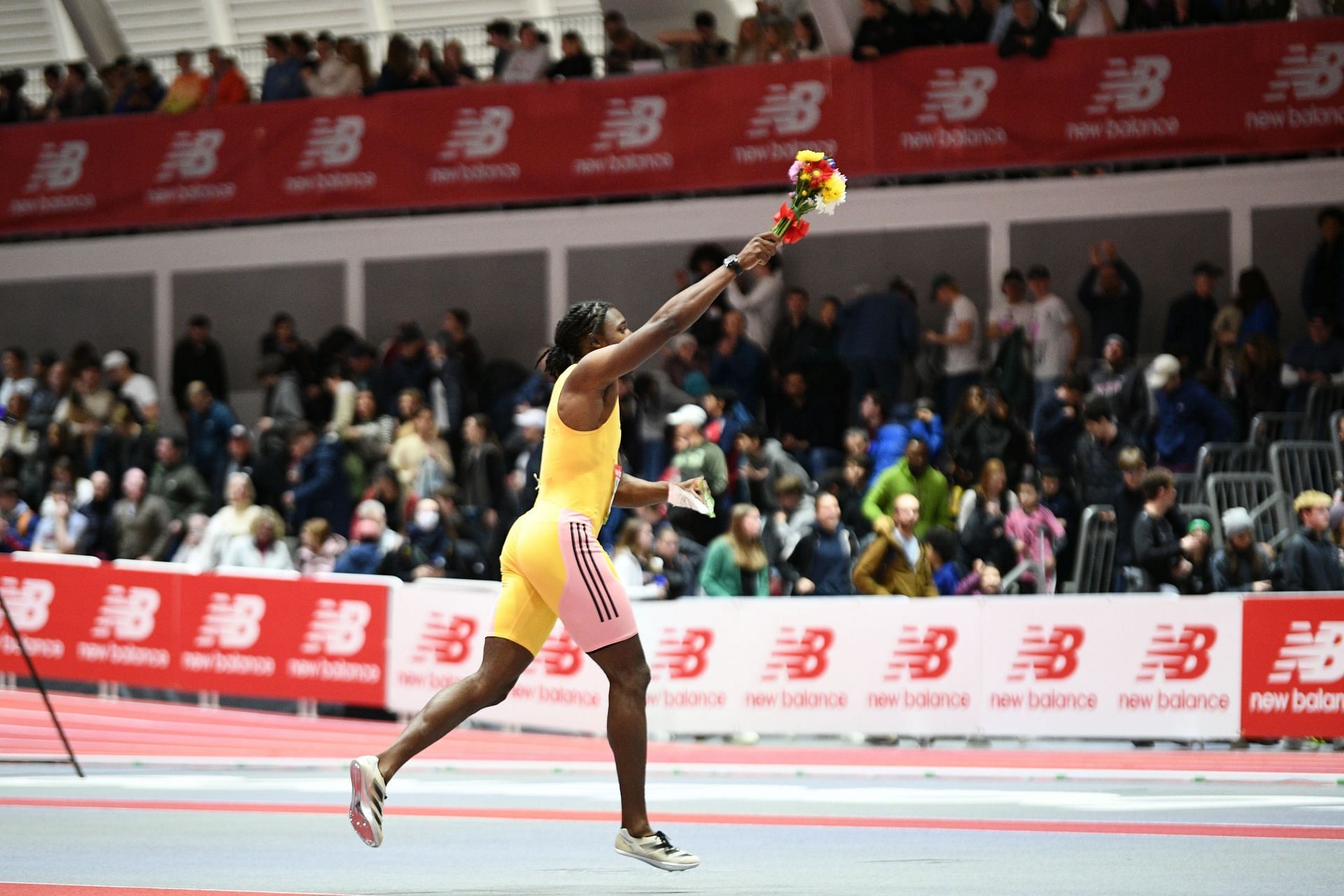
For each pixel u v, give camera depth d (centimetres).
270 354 2534
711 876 804
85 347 2617
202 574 1911
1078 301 2439
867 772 1456
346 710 1872
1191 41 2211
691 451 1928
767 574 1823
